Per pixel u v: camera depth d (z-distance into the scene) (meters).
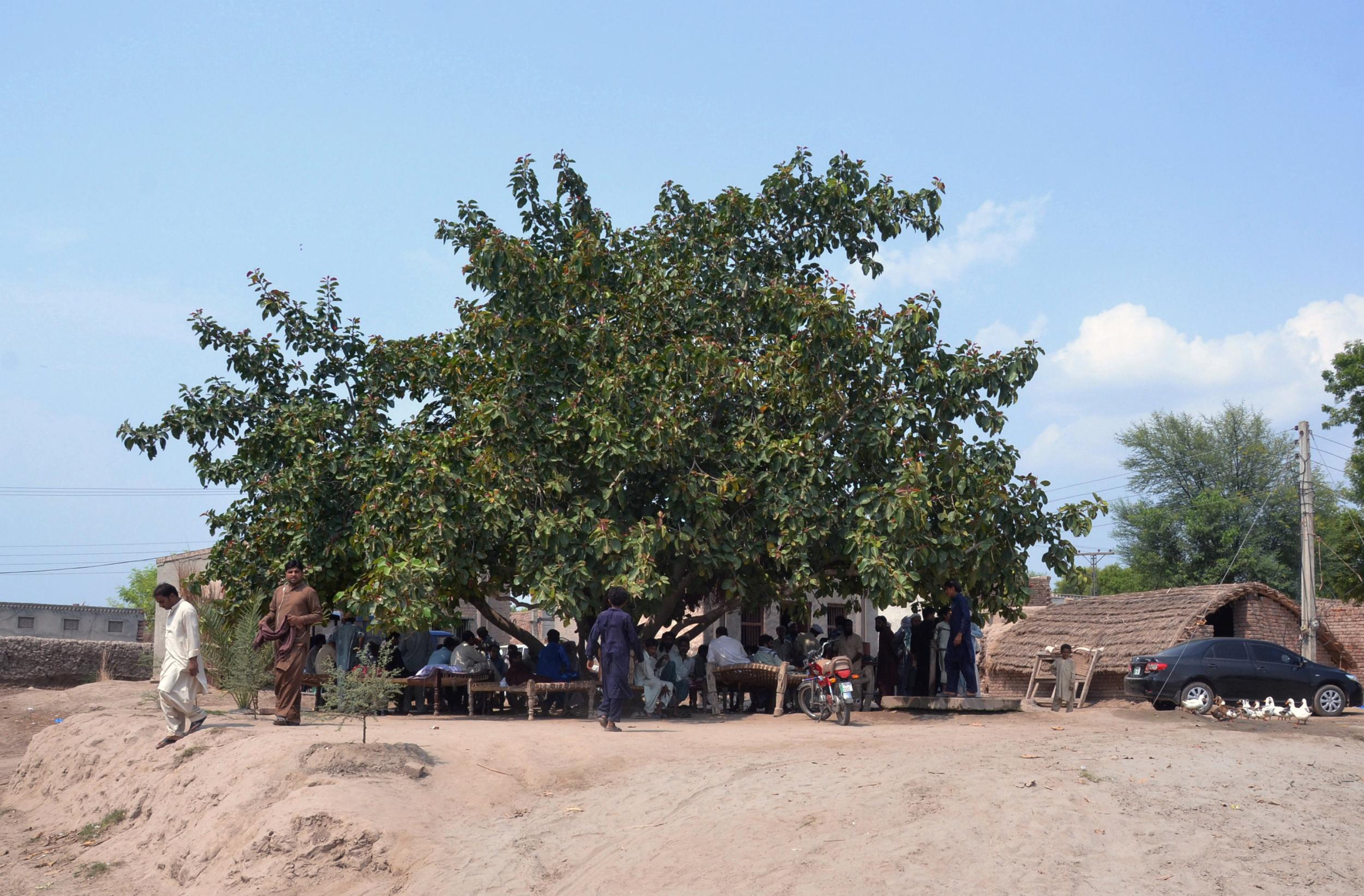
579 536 15.02
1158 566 46.00
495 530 14.75
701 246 17.67
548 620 34.81
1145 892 6.23
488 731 12.03
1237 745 11.04
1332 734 13.95
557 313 16.53
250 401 18.89
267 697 16.08
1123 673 21.98
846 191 17.58
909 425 15.53
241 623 14.73
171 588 12.00
